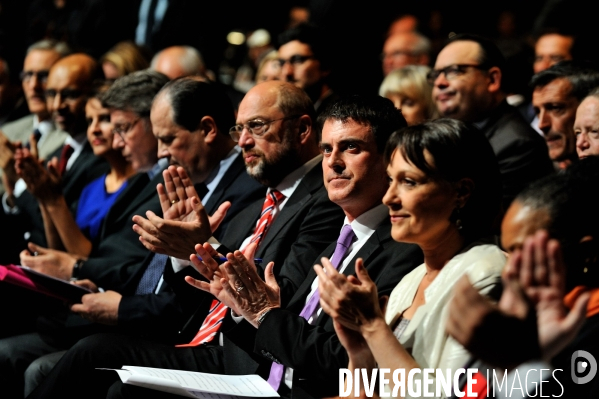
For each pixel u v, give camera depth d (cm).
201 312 411
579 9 621
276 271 395
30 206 597
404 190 285
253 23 968
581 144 363
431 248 289
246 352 365
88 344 379
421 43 716
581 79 433
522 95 615
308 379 314
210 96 466
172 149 466
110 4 945
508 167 491
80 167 609
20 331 523
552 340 218
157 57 707
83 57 637
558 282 217
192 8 916
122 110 518
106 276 480
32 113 762
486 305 225
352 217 357
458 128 284
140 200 508
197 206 376
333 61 627
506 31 840
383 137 346
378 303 272
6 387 477
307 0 986
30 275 425
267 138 418
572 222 235
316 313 344
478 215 286
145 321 428
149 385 318
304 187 414
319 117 365
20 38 965
